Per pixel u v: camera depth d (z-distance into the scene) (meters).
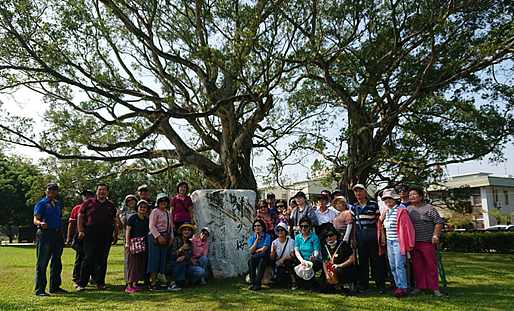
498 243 17.25
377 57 13.56
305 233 7.55
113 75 13.73
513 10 12.78
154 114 12.14
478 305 6.11
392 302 6.33
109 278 9.41
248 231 9.53
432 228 7.03
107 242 7.92
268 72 11.65
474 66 12.64
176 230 8.66
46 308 6.00
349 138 16.45
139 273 7.76
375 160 15.34
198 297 6.88
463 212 17.02
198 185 26.70
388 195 7.20
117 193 34.12
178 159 15.27
